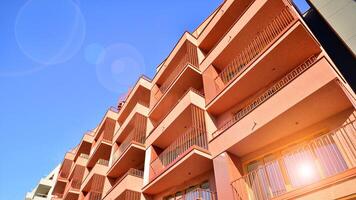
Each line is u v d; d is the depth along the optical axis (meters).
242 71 11.46
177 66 18.70
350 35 8.98
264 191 8.79
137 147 16.95
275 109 8.83
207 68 14.73
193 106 12.84
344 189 6.04
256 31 12.88
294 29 9.55
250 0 14.36
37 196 36.97
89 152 31.16
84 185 23.36
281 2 11.83
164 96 16.94
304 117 8.48
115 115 26.70
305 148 8.45
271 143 9.63
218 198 9.26
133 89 23.20
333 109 8.12
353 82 9.29
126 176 15.77
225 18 15.51
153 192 14.11
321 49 9.77
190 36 17.77
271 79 11.18
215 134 12.00
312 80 8.05
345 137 7.54
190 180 12.40
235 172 9.68
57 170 42.19
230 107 12.62
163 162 14.48
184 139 13.45
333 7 10.08
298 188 6.93
